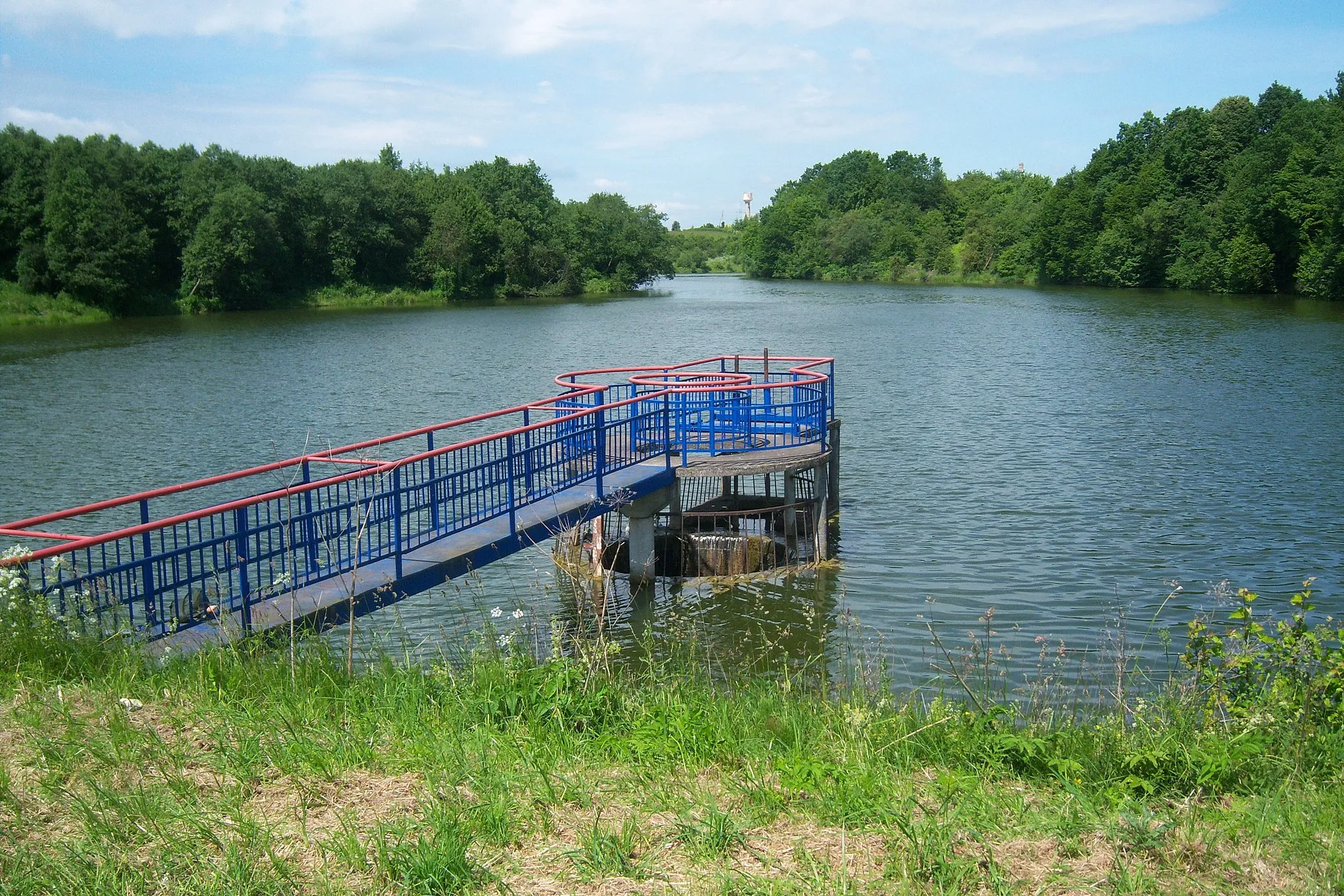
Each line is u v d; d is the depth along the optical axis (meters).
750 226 178.00
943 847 4.97
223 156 90.94
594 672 7.77
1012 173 183.75
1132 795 5.77
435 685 7.46
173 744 6.15
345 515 16.08
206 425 29.66
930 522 18.70
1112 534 17.72
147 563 8.38
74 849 4.86
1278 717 6.67
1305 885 4.76
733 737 6.70
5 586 7.55
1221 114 103.50
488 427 28.83
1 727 6.25
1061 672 11.23
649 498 15.45
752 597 15.02
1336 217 73.38
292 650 7.67
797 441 17.67
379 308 89.75
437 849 4.85
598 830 5.18
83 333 62.44
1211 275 86.62
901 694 10.45
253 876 4.70
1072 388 34.78
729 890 4.65
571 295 111.12
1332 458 23.38
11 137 78.94
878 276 138.38
